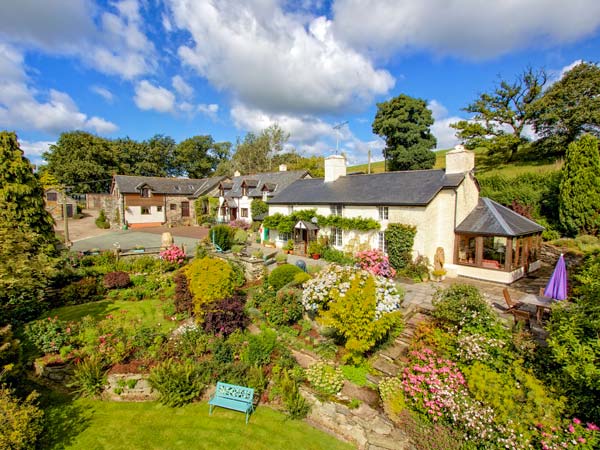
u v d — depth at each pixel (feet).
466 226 60.64
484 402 23.86
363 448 24.75
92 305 49.11
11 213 52.24
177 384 29.50
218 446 24.84
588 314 23.56
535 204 78.28
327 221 78.84
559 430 21.12
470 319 31.42
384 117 145.38
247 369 31.99
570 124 100.27
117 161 209.56
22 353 32.96
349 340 31.01
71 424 26.81
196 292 39.19
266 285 49.03
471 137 126.00
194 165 258.57
